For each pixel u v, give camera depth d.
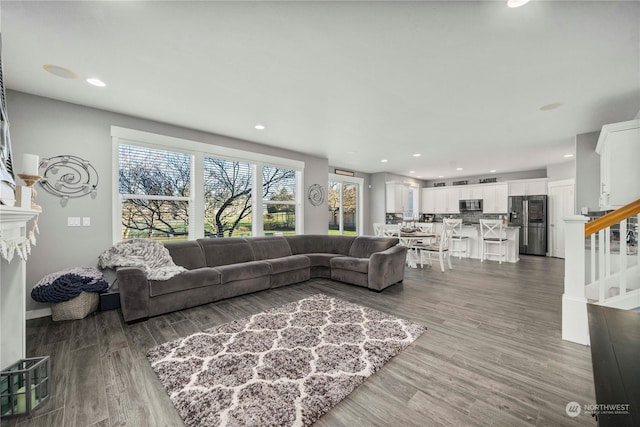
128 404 1.53
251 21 1.78
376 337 2.32
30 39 1.96
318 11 1.69
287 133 4.29
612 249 3.25
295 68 2.36
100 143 3.27
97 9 1.67
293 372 1.82
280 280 3.99
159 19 1.76
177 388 1.66
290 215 5.58
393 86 2.69
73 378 1.77
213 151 4.29
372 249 4.58
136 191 3.60
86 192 3.16
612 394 0.65
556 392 1.61
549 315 2.83
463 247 6.85
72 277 2.77
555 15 1.70
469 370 1.84
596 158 4.05
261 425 1.37
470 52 2.11
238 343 2.23
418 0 1.58
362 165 7.13
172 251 3.49
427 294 3.62
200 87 2.72
